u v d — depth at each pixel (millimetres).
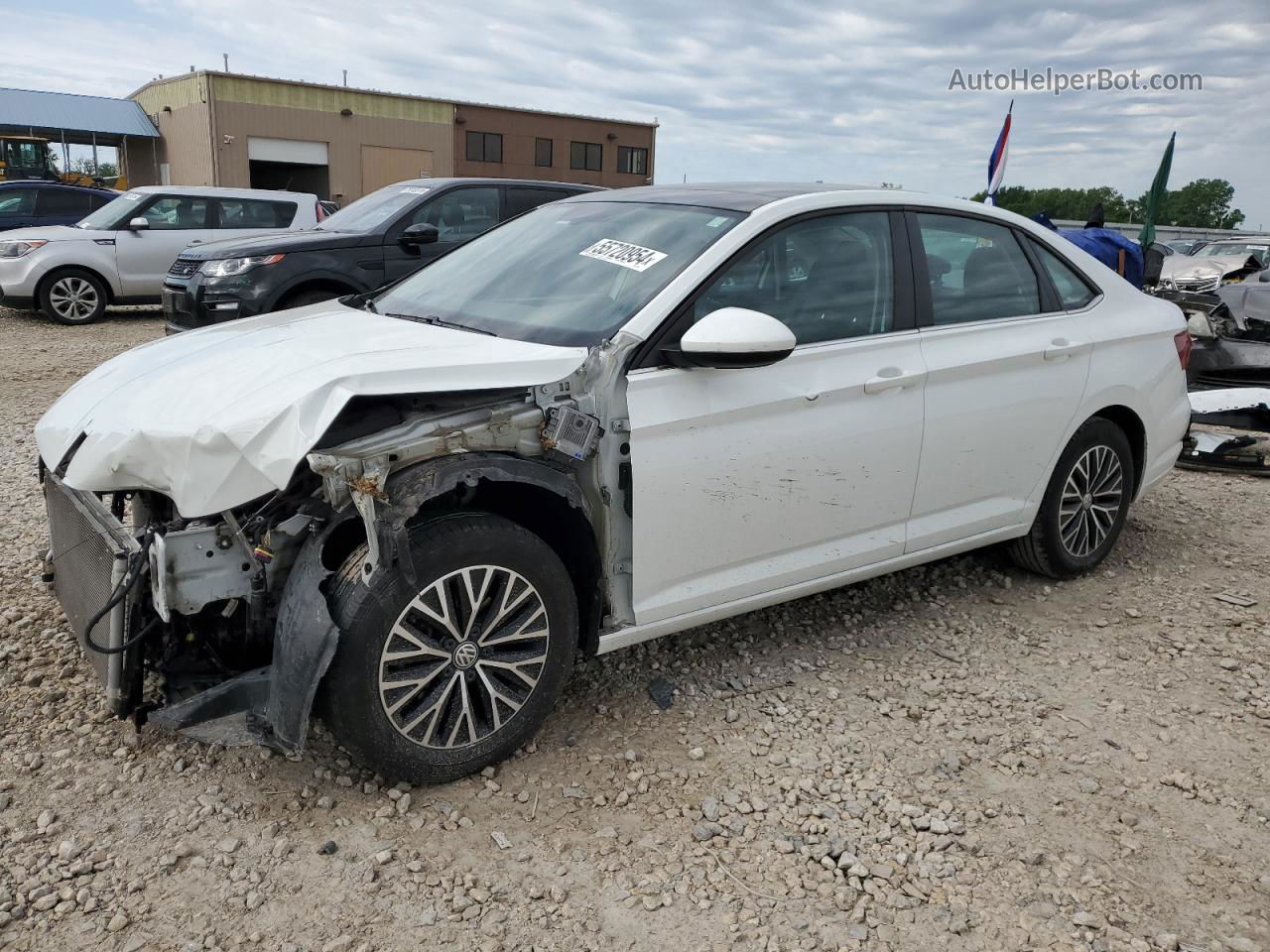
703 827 2789
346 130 35438
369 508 2578
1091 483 4586
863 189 3834
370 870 2578
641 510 3084
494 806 2873
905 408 3689
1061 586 4688
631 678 3664
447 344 3062
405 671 2771
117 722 3195
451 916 2434
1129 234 34531
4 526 4984
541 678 3035
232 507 2527
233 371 2883
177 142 35031
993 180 10430
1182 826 2898
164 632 2828
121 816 2754
